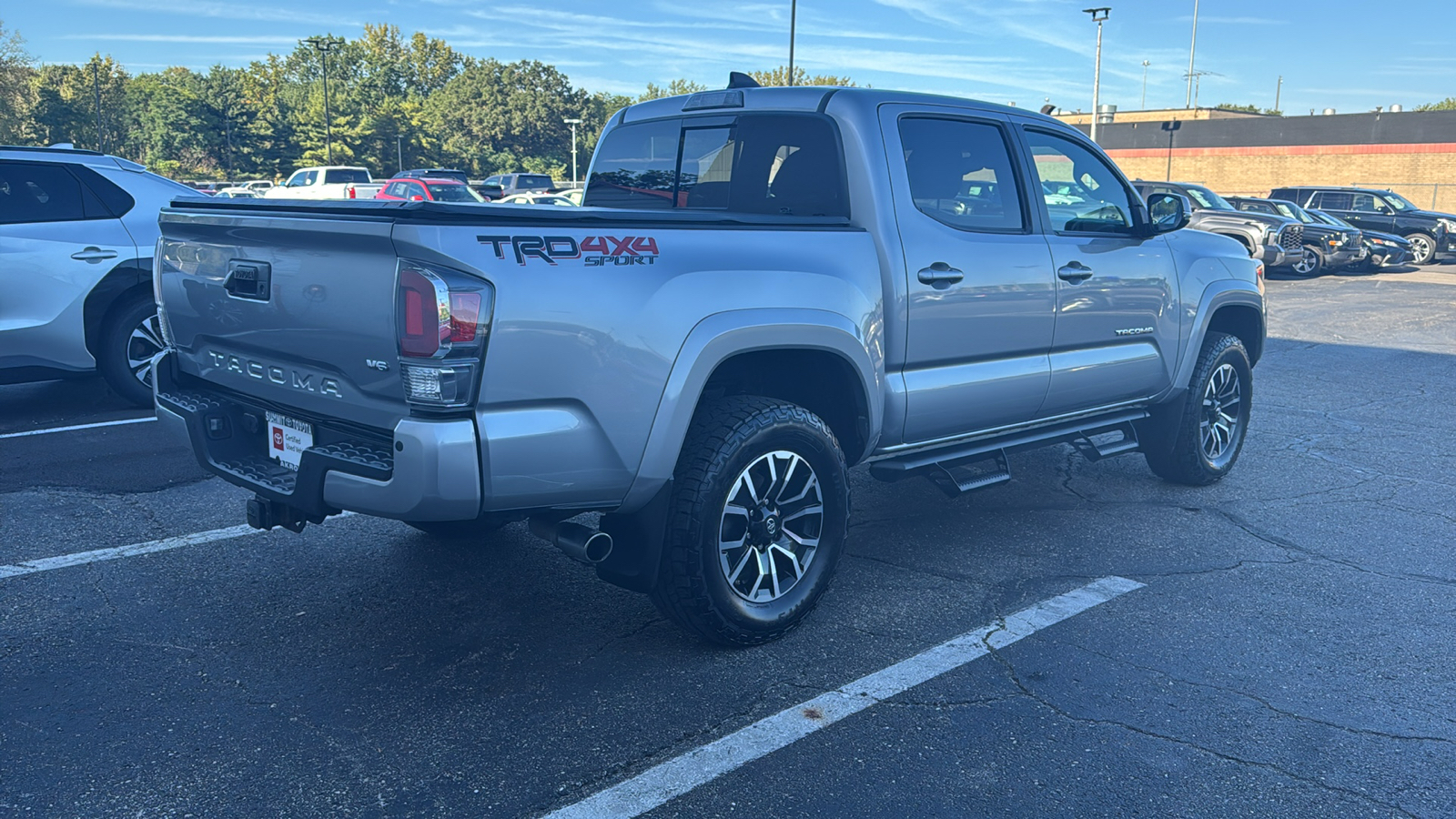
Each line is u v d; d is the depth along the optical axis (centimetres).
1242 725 318
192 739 302
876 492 578
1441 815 273
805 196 416
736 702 329
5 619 385
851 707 327
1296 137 4866
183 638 371
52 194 689
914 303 405
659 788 280
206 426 360
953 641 378
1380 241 2433
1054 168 476
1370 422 789
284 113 11069
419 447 286
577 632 383
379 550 466
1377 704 333
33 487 548
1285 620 401
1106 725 317
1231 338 582
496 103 13400
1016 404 461
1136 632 388
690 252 335
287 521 348
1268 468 646
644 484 330
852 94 408
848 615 401
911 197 409
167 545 466
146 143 11112
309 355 323
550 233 303
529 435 302
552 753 298
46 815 263
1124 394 521
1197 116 7225
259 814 266
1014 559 469
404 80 16288
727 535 358
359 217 299
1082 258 477
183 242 374
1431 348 1205
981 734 310
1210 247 573
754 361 388
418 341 284
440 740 304
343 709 322
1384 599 425
